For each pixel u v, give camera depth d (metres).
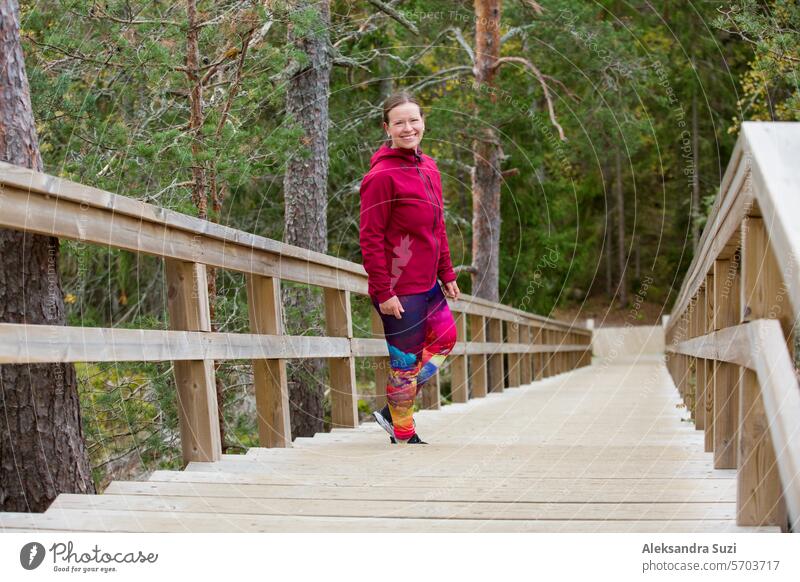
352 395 6.02
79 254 6.01
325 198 7.78
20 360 2.73
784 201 2.21
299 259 5.20
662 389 11.95
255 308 4.88
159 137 5.56
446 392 13.76
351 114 10.77
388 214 4.55
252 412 7.77
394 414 4.94
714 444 3.83
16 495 3.54
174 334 3.71
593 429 6.21
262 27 6.46
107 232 3.29
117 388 5.96
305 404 7.36
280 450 4.59
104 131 6.03
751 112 11.82
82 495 3.23
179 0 6.30
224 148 5.78
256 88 6.36
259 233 9.93
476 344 9.85
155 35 5.96
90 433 5.91
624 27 13.65
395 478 3.73
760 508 2.69
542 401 9.68
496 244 13.31
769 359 2.46
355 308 8.79
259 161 6.37
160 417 6.22
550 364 17.06
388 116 4.54
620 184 28.53
